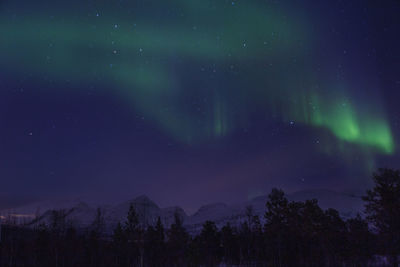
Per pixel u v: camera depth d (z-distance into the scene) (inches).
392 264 1275.8
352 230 1711.4
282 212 1920.5
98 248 2361.0
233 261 2134.6
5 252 2102.6
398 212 1306.6
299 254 1771.7
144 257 2226.9
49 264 2073.1
